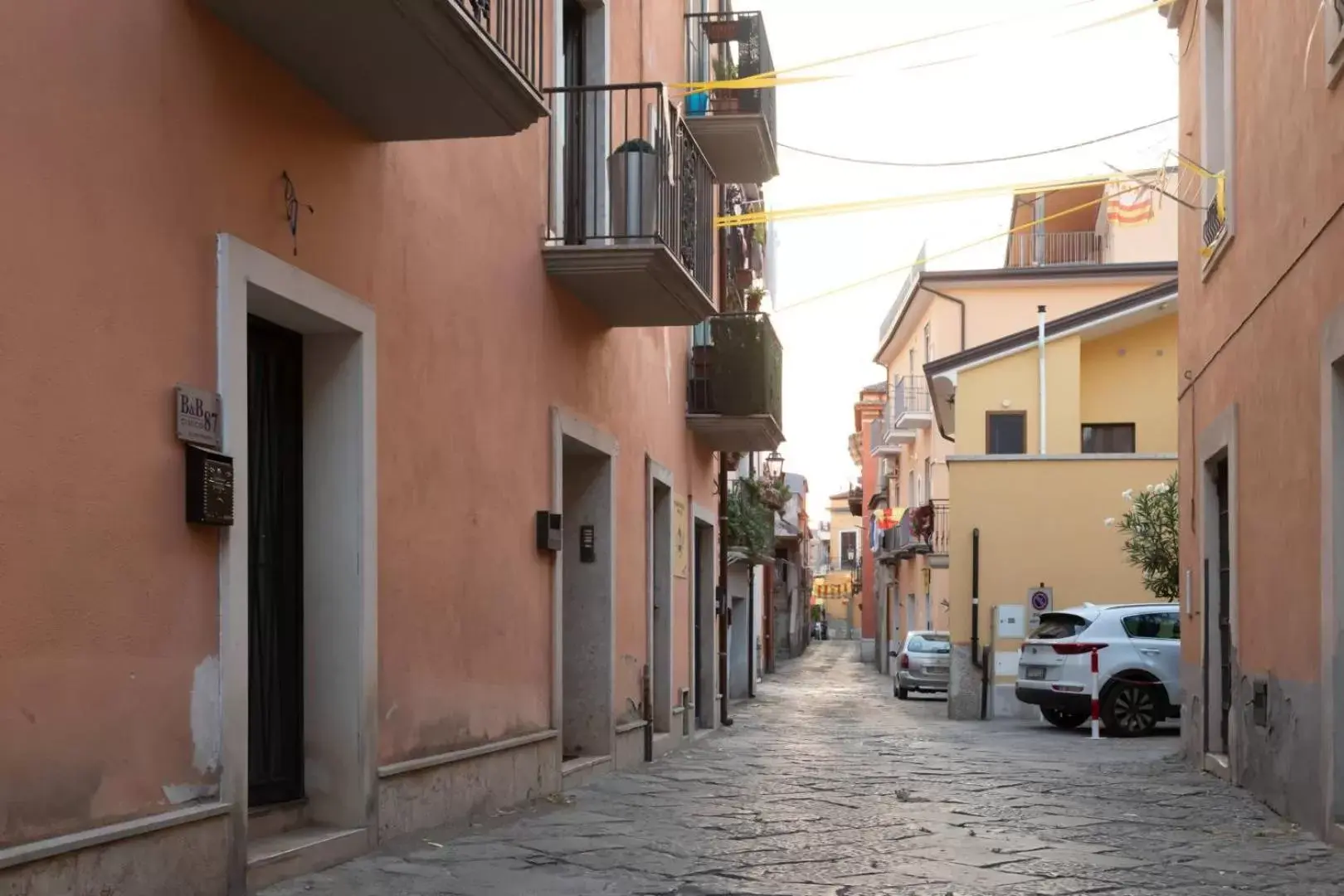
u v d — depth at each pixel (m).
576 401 11.24
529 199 9.95
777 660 58.19
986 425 31.09
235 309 5.67
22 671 4.36
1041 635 19.52
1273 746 9.42
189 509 5.29
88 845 4.59
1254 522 10.16
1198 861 7.21
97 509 4.77
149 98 5.14
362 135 7.05
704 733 17.80
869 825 8.45
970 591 23.69
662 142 10.45
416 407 7.75
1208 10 12.30
